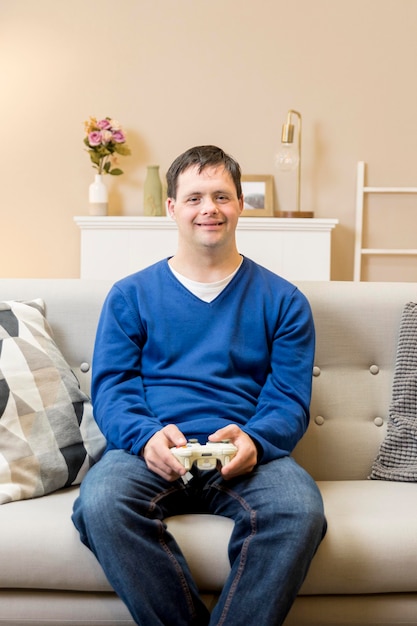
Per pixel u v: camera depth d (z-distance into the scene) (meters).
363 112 4.17
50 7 4.17
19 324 1.88
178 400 1.75
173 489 1.63
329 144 4.18
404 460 1.88
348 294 2.01
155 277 1.86
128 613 1.53
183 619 1.45
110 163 4.08
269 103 4.17
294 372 1.79
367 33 4.13
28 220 4.29
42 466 1.73
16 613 1.54
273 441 1.68
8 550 1.51
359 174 4.15
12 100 4.23
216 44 4.16
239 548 1.48
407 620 1.55
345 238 4.24
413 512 1.61
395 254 4.24
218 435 1.59
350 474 1.93
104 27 4.17
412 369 1.93
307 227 3.78
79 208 4.27
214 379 1.77
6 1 4.18
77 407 1.86
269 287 1.87
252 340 1.82
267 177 4.14
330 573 1.52
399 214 4.22
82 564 1.51
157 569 1.45
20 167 4.26
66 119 4.22
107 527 1.46
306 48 4.15
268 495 1.54
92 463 1.82
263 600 1.42
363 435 1.94
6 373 1.79
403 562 1.52
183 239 1.84
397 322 1.99
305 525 1.47
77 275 4.30
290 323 1.83
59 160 4.25
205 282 1.84
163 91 4.19
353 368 1.99
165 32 4.16
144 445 1.62
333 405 1.96
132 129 4.21
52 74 4.20
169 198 1.88
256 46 4.15
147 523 1.48
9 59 4.21
